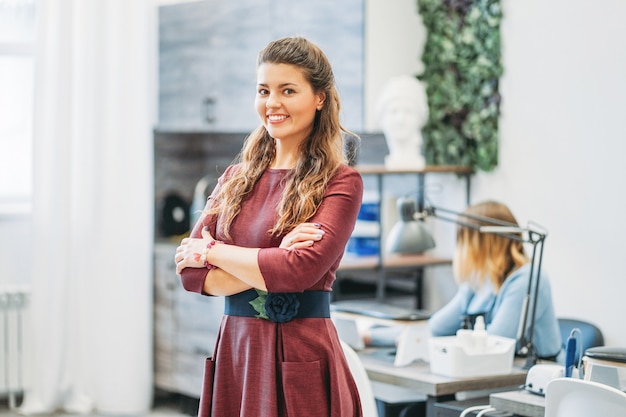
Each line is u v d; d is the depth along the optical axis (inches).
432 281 234.2
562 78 198.2
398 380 147.1
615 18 186.7
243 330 98.3
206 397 101.1
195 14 250.5
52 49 225.0
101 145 227.9
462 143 222.7
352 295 225.3
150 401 234.4
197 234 103.7
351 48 227.6
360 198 100.5
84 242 230.2
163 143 247.3
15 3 240.4
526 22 206.8
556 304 199.6
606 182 188.7
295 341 96.6
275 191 100.9
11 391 233.0
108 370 229.5
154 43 255.1
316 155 99.9
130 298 229.0
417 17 234.4
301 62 98.3
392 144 218.8
